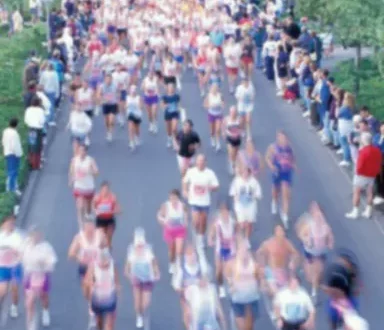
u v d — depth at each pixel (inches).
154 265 1830.7
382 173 2456.9
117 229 2346.2
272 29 3964.1
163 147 2999.5
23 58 4126.5
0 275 1847.9
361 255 2212.1
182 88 3727.9
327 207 2508.6
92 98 2974.9
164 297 2001.7
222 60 4077.3
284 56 3590.1
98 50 3843.5
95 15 4758.9
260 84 3865.7
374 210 2466.8
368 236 2320.4
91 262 1752.0
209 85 3592.5
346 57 4298.7
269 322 1876.2
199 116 3331.7
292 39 3801.7
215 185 2188.7
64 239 2299.5
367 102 3425.2
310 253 1935.3
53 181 2714.1
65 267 2143.2
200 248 2187.5
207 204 2183.8
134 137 2950.3
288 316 1640.0
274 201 2420.0
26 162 2770.7
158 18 4343.0
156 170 2790.4
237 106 3038.9
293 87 3518.7
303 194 2600.9
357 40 3400.6
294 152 2960.1
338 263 1740.9
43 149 2903.5
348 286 1712.6
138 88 3607.3
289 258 1840.6
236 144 2684.5
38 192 2623.0
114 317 1747.0
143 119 3282.5
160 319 1914.4
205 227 2201.0
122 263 2161.7
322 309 1936.5
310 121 3206.2
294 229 2351.1
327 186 2662.4
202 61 3577.8
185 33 4015.8
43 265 1815.9
